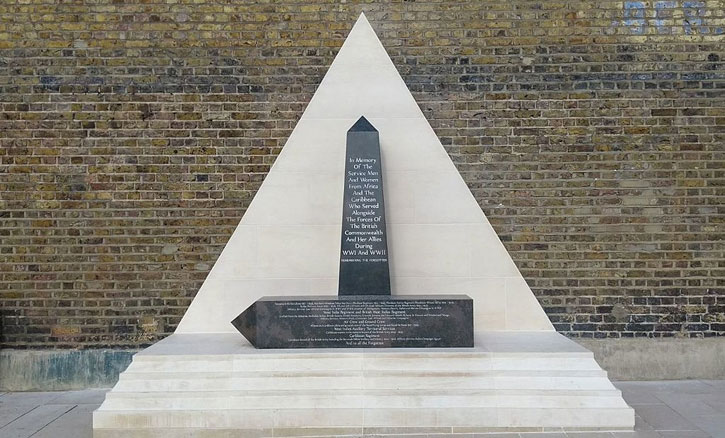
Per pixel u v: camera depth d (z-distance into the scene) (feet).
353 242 19.84
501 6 23.25
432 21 23.26
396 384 16.49
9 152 22.85
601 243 22.88
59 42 23.09
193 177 22.95
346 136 21.08
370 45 21.74
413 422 16.16
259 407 16.19
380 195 20.16
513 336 19.67
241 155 23.03
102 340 22.63
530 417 16.19
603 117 23.11
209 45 23.20
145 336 22.65
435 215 21.03
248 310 17.85
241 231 21.09
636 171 22.97
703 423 17.22
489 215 22.98
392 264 20.88
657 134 23.06
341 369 16.67
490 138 23.11
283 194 21.20
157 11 23.20
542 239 22.91
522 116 23.13
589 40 23.27
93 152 22.94
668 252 22.88
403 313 17.69
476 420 16.17
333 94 21.52
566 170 23.00
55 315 22.62
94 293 22.70
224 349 17.63
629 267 22.84
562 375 16.70
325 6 23.27
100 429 16.06
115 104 23.04
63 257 22.72
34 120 22.93
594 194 22.95
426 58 23.21
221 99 23.11
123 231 22.81
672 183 22.97
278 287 20.97
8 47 23.03
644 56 23.22
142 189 22.90
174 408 16.17
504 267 20.90
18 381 22.35
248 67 23.16
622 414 16.26
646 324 22.79
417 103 23.15
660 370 22.54
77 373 22.48
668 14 23.24
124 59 23.11
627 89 23.13
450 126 23.13
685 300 22.79
